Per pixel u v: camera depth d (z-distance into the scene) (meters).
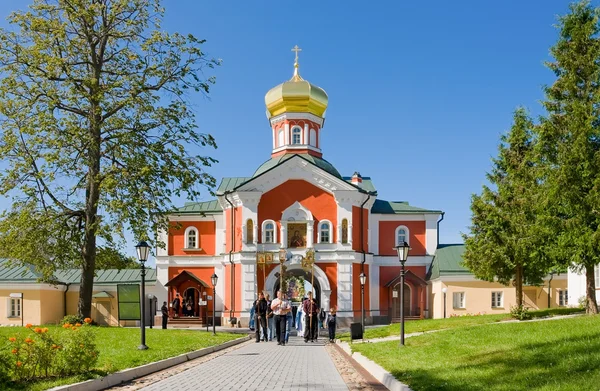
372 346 21.19
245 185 45.97
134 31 30.41
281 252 43.41
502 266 32.56
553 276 45.22
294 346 25.31
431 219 50.38
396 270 49.88
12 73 28.45
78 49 29.62
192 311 48.62
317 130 52.12
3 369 11.29
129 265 35.16
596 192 22.66
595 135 23.19
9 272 43.03
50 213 29.39
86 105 29.62
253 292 44.69
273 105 51.62
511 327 19.55
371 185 54.00
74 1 28.33
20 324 41.78
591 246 23.03
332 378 13.80
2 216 28.84
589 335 14.38
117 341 21.28
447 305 45.38
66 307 45.00
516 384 10.19
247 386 12.31
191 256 49.06
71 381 11.71
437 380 11.50
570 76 23.78
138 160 28.92
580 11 24.14
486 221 32.97
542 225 24.95
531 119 25.38
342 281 45.25
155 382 13.10
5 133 28.08
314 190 46.41
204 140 31.50
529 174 31.33
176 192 30.20
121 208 27.47
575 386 9.38
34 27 28.05
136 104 29.67
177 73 30.86
